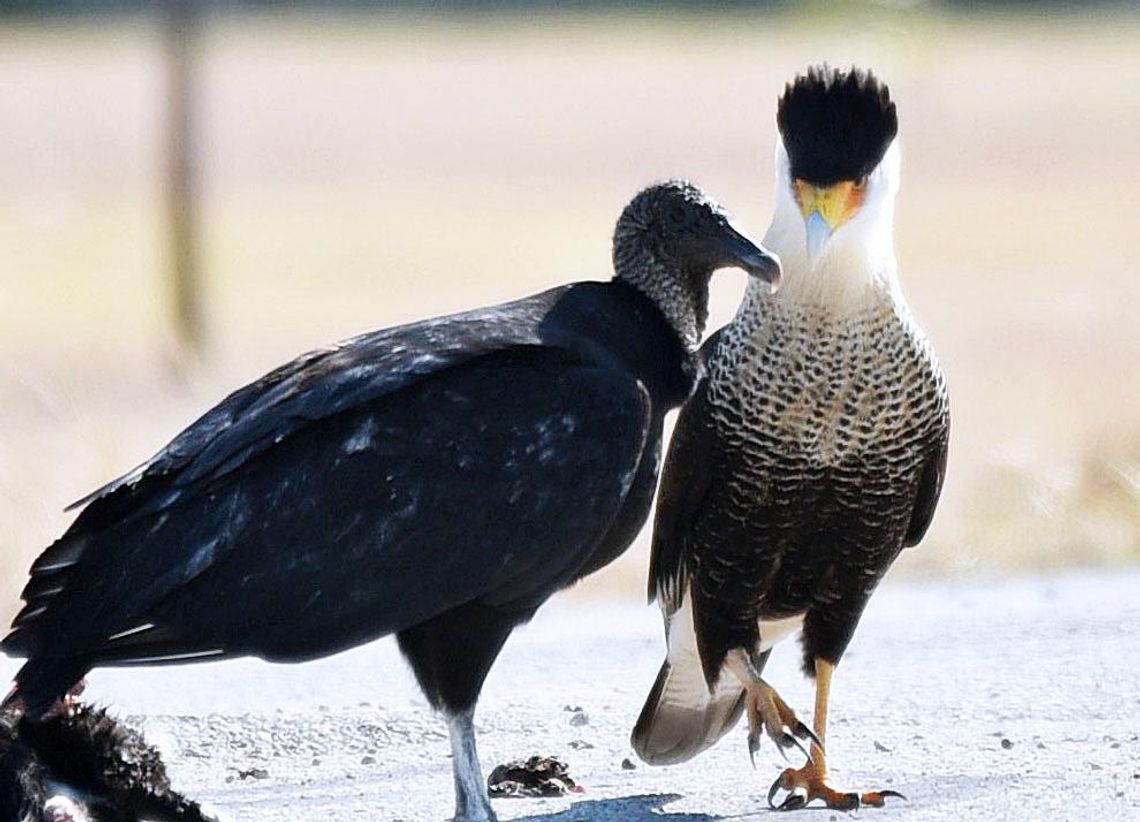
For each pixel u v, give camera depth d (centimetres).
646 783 1127
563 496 1027
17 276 3944
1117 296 3544
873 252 1073
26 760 984
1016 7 10450
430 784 1121
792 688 1327
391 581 1006
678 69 7831
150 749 1026
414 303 3566
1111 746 1155
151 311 3491
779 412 1088
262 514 994
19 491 1880
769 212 4266
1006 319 3347
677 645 1134
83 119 6247
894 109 1074
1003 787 1071
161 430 2345
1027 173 5391
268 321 3397
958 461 2175
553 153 5775
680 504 1126
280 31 9600
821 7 4422
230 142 6066
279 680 1380
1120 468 1961
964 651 1420
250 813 1068
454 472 1013
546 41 9206
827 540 1109
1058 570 1773
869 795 1055
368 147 5972
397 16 10506
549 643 1493
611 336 1081
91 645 980
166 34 3234
